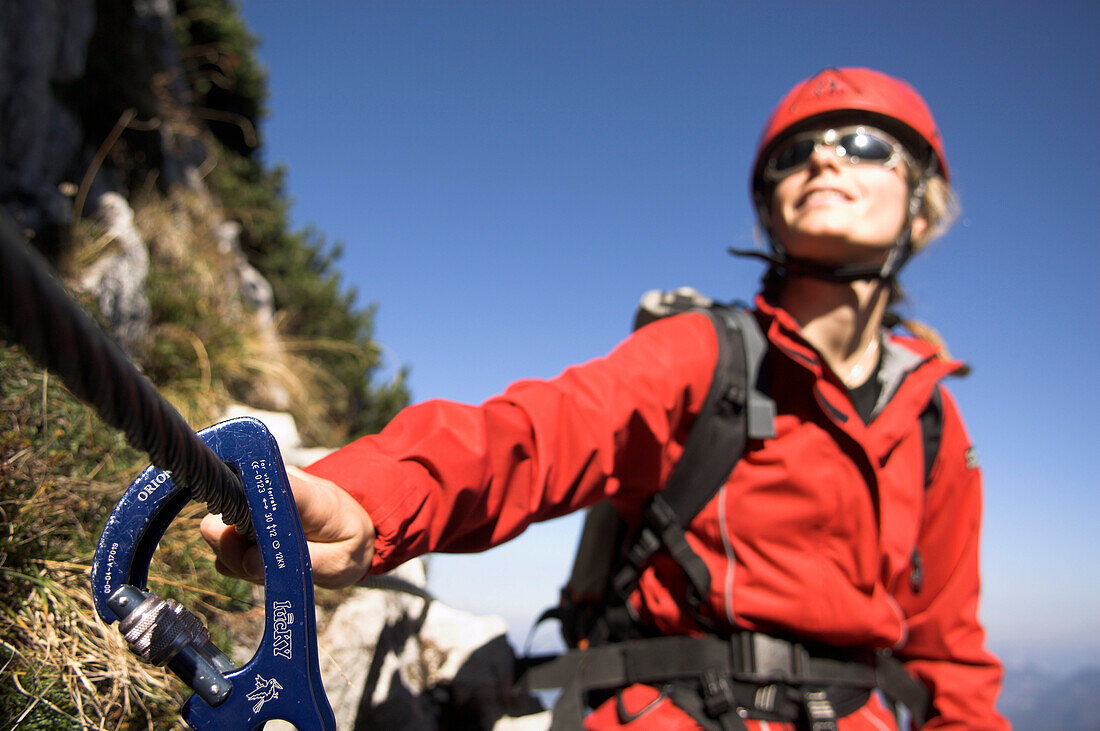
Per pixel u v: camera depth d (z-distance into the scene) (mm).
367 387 5852
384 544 886
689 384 1498
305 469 910
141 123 4453
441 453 997
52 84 3641
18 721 1022
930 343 1853
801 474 1513
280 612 660
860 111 1738
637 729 1489
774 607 1485
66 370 339
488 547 1119
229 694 646
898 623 1588
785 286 1815
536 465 1171
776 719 1490
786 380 1572
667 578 1587
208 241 4598
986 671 1922
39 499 1233
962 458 1882
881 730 1571
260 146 9234
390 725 2107
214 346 3133
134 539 646
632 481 1491
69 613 1166
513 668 2494
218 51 7934
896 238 1767
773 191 1831
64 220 2916
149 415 422
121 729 1173
